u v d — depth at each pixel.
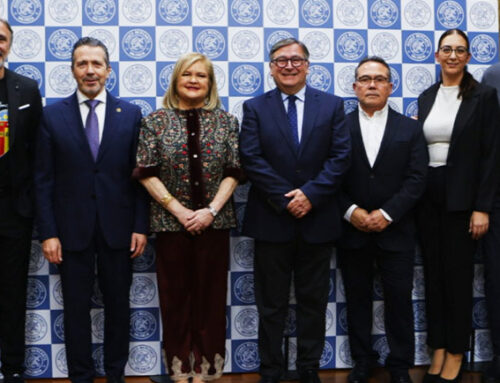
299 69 2.30
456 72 2.46
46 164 2.27
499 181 2.48
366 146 2.45
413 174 2.40
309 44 2.69
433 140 2.48
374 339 2.71
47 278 2.58
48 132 2.27
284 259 2.33
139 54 2.61
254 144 2.29
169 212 2.22
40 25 2.58
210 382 2.54
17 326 2.40
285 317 2.40
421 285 2.72
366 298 2.54
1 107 2.27
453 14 2.76
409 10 2.74
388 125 2.45
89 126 2.30
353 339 2.55
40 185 2.27
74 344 2.29
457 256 2.45
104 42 2.60
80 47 2.26
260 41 2.66
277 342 2.36
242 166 2.33
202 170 2.21
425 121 2.50
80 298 2.29
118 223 2.29
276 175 2.25
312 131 2.29
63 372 2.59
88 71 2.23
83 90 2.27
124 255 2.32
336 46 2.70
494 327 2.50
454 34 2.45
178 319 2.28
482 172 2.42
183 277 2.27
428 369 2.66
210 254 2.25
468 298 2.46
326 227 2.29
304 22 2.68
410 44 2.74
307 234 2.28
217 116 2.29
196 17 2.63
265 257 2.33
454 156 2.41
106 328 2.36
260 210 2.31
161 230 2.22
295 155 2.28
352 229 2.46
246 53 2.65
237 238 2.66
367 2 2.71
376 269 2.70
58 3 2.58
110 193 2.28
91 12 2.59
